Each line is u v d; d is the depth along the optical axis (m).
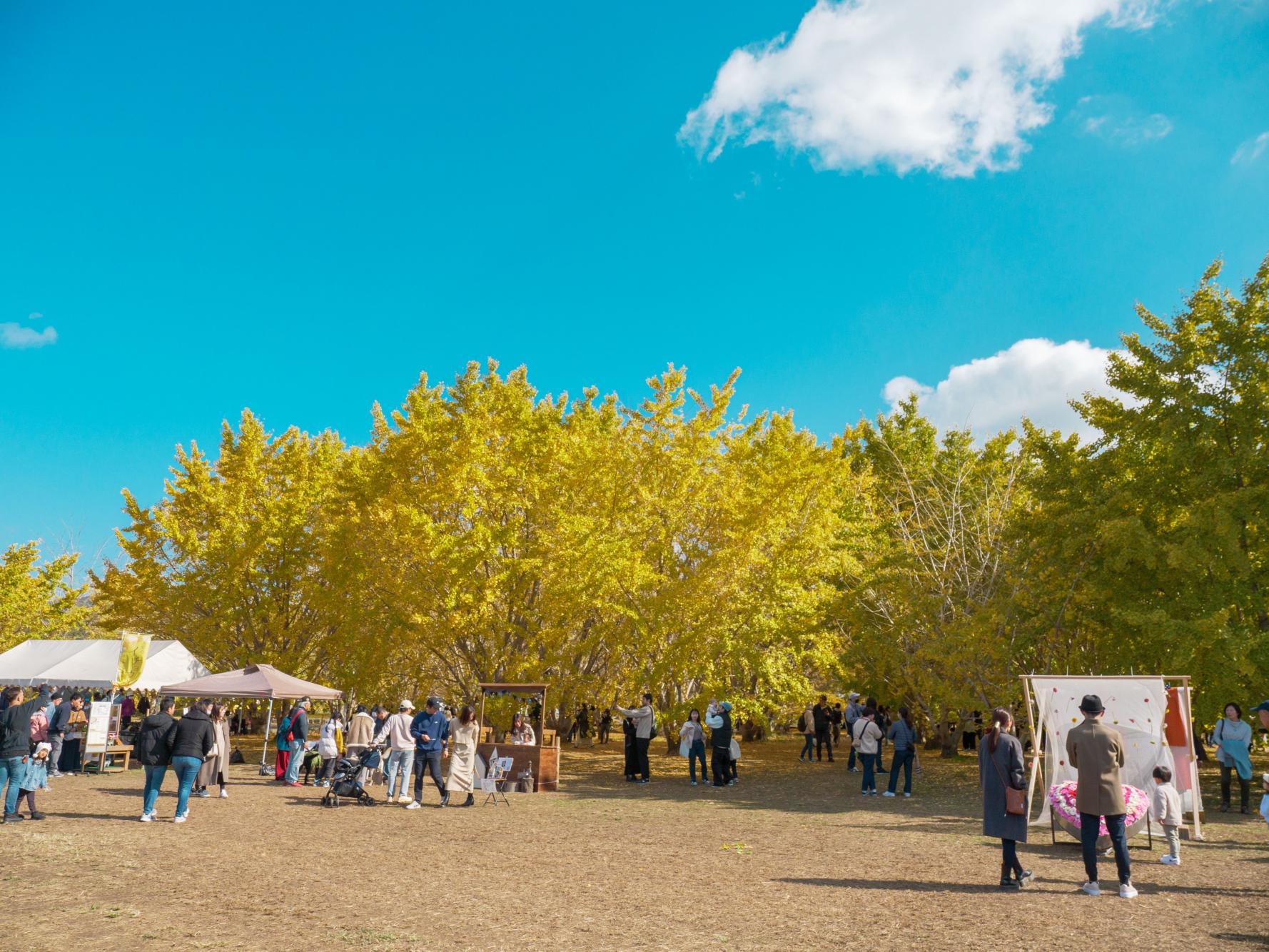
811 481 24.33
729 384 24.41
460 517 23.33
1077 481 19.36
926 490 27.72
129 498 27.94
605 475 23.52
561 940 6.31
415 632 22.05
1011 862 8.31
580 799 16.23
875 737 17.06
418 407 23.91
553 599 21.33
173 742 12.23
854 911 7.33
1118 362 19.06
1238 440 17.73
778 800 16.06
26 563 34.44
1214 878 8.75
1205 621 15.39
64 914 6.67
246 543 27.12
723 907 7.44
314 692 18.91
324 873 8.73
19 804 12.59
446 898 7.65
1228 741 13.91
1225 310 18.30
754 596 22.22
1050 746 11.98
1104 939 6.42
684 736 19.66
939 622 20.92
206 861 9.20
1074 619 19.22
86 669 19.80
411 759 15.84
